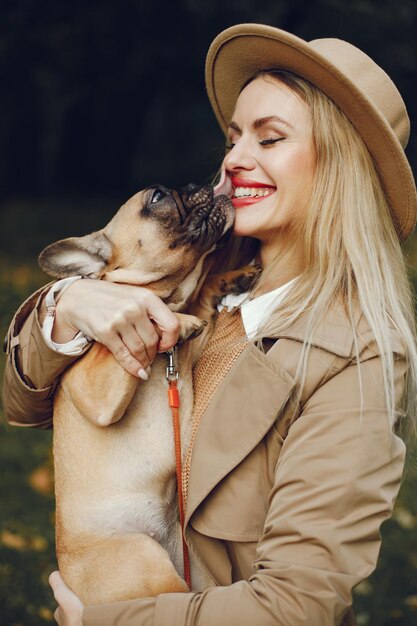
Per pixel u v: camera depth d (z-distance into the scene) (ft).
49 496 16.56
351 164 7.92
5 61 42.96
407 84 42.65
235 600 6.29
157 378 8.68
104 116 66.95
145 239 9.32
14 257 41.32
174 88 61.16
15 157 67.05
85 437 8.57
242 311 8.02
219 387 7.36
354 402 6.72
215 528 6.98
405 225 8.34
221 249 9.94
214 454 7.07
